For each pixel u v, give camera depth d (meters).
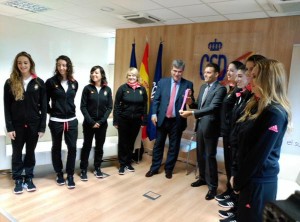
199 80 4.12
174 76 3.31
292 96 3.16
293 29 3.30
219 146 3.88
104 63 6.37
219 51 3.90
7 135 3.18
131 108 3.47
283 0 2.64
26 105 2.71
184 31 4.21
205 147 3.04
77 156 3.39
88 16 4.02
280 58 3.42
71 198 2.78
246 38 3.66
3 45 4.52
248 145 1.41
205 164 3.17
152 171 3.56
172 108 3.37
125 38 4.92
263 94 1.35
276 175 1.40
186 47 4.21
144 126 3.91
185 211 2.65
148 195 2.96
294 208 0.60
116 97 3.52
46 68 5.21
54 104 2.94
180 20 3.95
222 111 2.78
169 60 4.42
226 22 3.81
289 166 2.66
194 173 3.74
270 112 1.30
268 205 0.65
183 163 4.19
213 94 2.94
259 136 1.33
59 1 3.29
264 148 1.30
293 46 3.13
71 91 2.98
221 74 3.90
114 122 3.52
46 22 4.78
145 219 2.45
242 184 1.41
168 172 3.53
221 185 3.37
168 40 4.39
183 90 3.36
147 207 2.69
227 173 2.85
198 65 4.12
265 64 1.38
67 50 5.52
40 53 5.07
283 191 2.34
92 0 3.14
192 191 3.12
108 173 3.58
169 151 3.52
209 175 2.98
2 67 4.56
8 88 2.65
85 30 5.35
